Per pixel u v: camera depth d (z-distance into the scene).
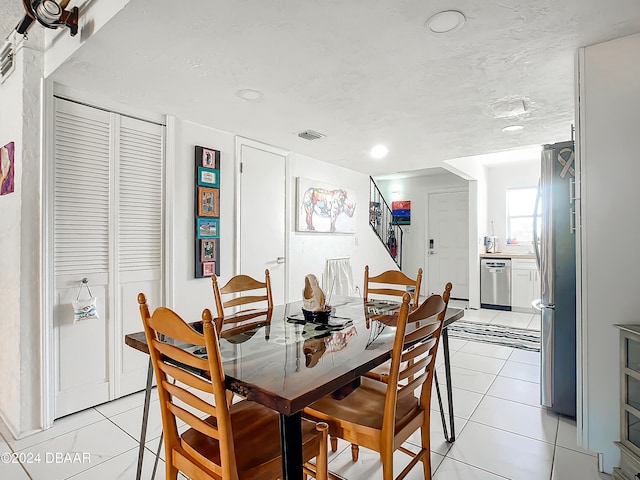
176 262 2.92
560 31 1.71
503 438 2.16
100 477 1.78
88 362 2.46
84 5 1.81
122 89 2.38
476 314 5.54
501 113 2.80
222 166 3.29
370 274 5.58
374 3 1.49
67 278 2.36
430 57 1.94
